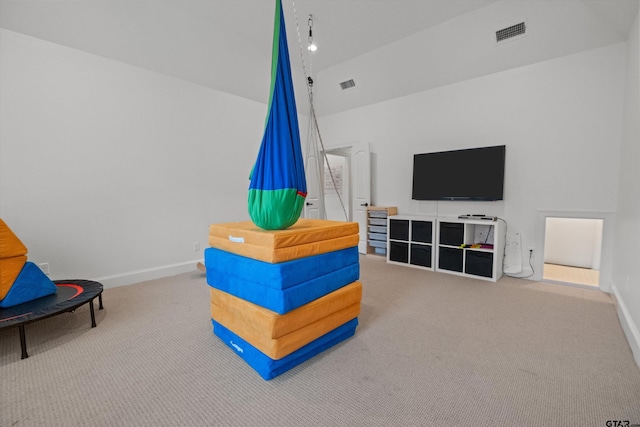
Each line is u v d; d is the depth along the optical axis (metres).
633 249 2.09
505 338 2.06
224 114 4.27
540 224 3.36
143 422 1.32
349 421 1.32
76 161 2.99
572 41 2.94
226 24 3.23
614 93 2.87
